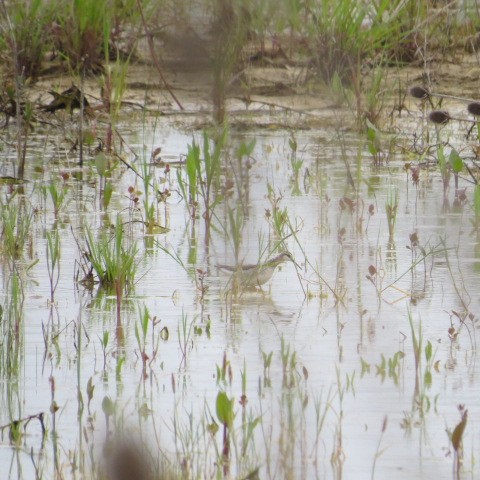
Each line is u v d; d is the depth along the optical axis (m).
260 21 20.83
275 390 8.95
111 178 16.67
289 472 7.41
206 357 9.70
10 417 8.54
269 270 11.59
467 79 21.33
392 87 20.62
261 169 16.78
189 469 7.57
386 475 7.49
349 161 17.52
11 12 21.34
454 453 7.79
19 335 10.05
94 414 8.55
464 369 9.36
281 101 20.66
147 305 11.09
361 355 9.71
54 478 7.53
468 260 12.43
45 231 13.70
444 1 22.62
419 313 10.78
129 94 21.08
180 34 15.83
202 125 19.41
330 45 20.39
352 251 12.86
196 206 14.30
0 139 19.08
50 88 21.14
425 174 16.81
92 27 21.62
